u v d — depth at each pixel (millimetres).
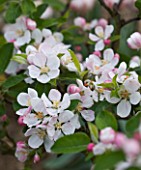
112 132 514
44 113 630
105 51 700
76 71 687
